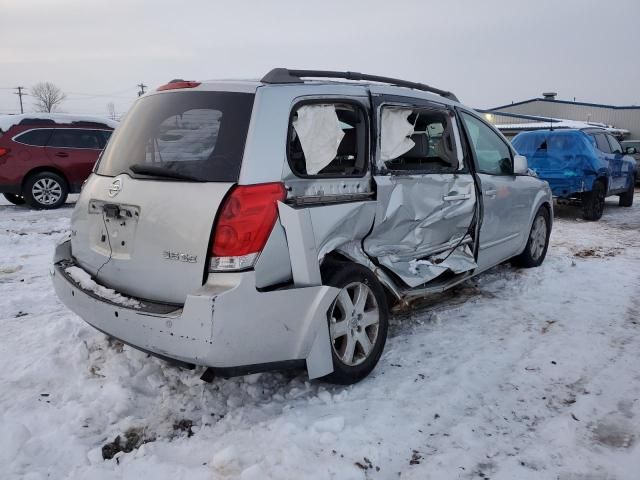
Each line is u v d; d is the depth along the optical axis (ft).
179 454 8.84
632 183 41.06
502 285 18.01
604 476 8.32
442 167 14.25
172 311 9.00
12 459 8.64
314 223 10.03
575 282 18.43
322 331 10.03
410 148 12.80
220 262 8.86
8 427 9.27
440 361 12.13
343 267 10.62
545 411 10.16
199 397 10.52
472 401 10.46
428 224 13.32
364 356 11.14
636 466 8.55
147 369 11.45
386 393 10.66
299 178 9.99
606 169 33.99
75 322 14.02
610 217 35.76
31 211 34.63
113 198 10.17
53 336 13.30
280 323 9.32
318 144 10.60
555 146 33.58
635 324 14.61
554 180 33.14
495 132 17.08
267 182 9.34
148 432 9.46
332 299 10.02
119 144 11.16
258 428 9.39
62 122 35.65
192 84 10.81
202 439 9.21
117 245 10.12
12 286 17.85
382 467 8.52
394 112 12.51
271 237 9.19
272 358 9.42
